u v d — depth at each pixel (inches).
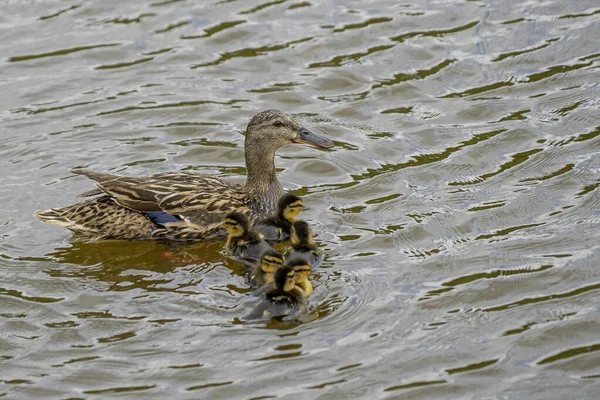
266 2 851.4
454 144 650.8
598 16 796.0
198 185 577.0
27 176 627.2
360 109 703.1
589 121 660.1
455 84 725.3
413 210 576.7
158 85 738.8
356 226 562.6
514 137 650.8
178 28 816.3
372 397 414.0
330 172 634.8
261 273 500.7
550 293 482.9
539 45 762.8
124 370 435.5
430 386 419.8
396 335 454.9
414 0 849.5
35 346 455.2
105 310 483.2
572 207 563.8
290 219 564.7
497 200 579.8
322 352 443.5
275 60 767.1
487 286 491.2
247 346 449.1
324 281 502.0
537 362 432.8
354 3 848.3
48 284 511.2
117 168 636.1
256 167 593.3
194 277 517.3
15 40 797.9
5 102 716.0
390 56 764.6
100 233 557.6
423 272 507.8
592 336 447.5
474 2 838.5
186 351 446.9
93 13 840.9
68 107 709.9
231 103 714.8
